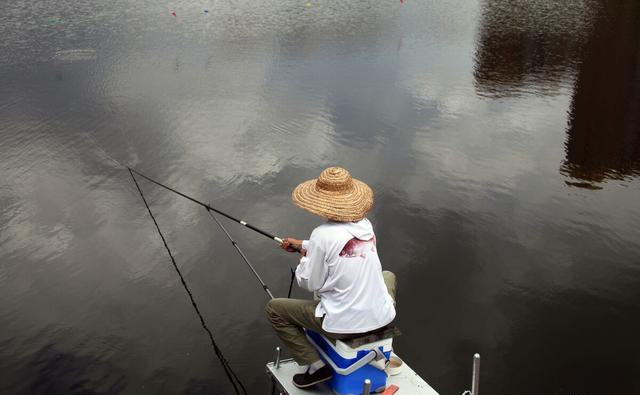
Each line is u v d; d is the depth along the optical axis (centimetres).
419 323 559
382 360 336
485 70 1382
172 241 690
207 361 514
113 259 654
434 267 644
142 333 546
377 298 325
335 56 1473
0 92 1128
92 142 930
